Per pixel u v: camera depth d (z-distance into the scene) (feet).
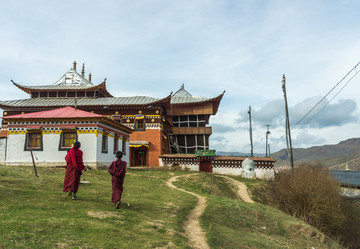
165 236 21.71
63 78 167.73
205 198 49.93
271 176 114.62
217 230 28.17
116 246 17.47
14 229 17.81
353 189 71.72
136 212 28.86
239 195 83.92
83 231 19.66
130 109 134.72
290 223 39.63
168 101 133.08
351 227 61.87
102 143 84.74
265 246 26.50
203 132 157.58
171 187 65.51
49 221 20.80
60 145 79.71
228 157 124.57
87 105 132.05
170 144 158.71
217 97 153.07
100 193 38.09
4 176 39.55
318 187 62.18
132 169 101.81
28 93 154.51
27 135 80.89
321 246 34.55
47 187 37.06
